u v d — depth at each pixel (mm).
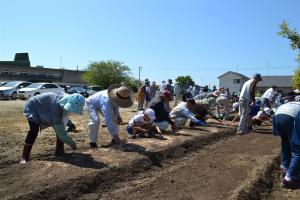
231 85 85438
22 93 34750
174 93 26344
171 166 8977
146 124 11211
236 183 7656
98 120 9391
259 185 7715
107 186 7121
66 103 7645
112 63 80625
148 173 8211
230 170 8617
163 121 12219
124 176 7680
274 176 8695
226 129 14250
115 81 79812
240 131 13938
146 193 6891
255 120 15828
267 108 16156
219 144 11977
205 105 16562
